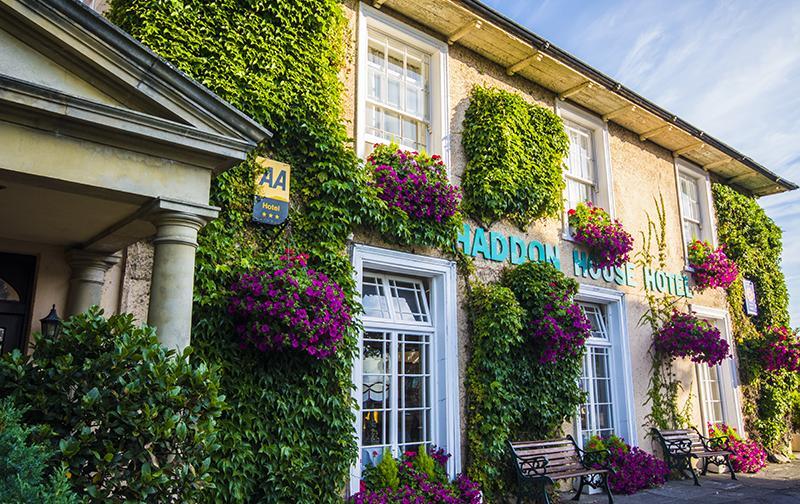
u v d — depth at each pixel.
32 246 5.02
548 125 8.88
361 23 7.18
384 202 6.62
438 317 7.27
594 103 9.91
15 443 2.75
